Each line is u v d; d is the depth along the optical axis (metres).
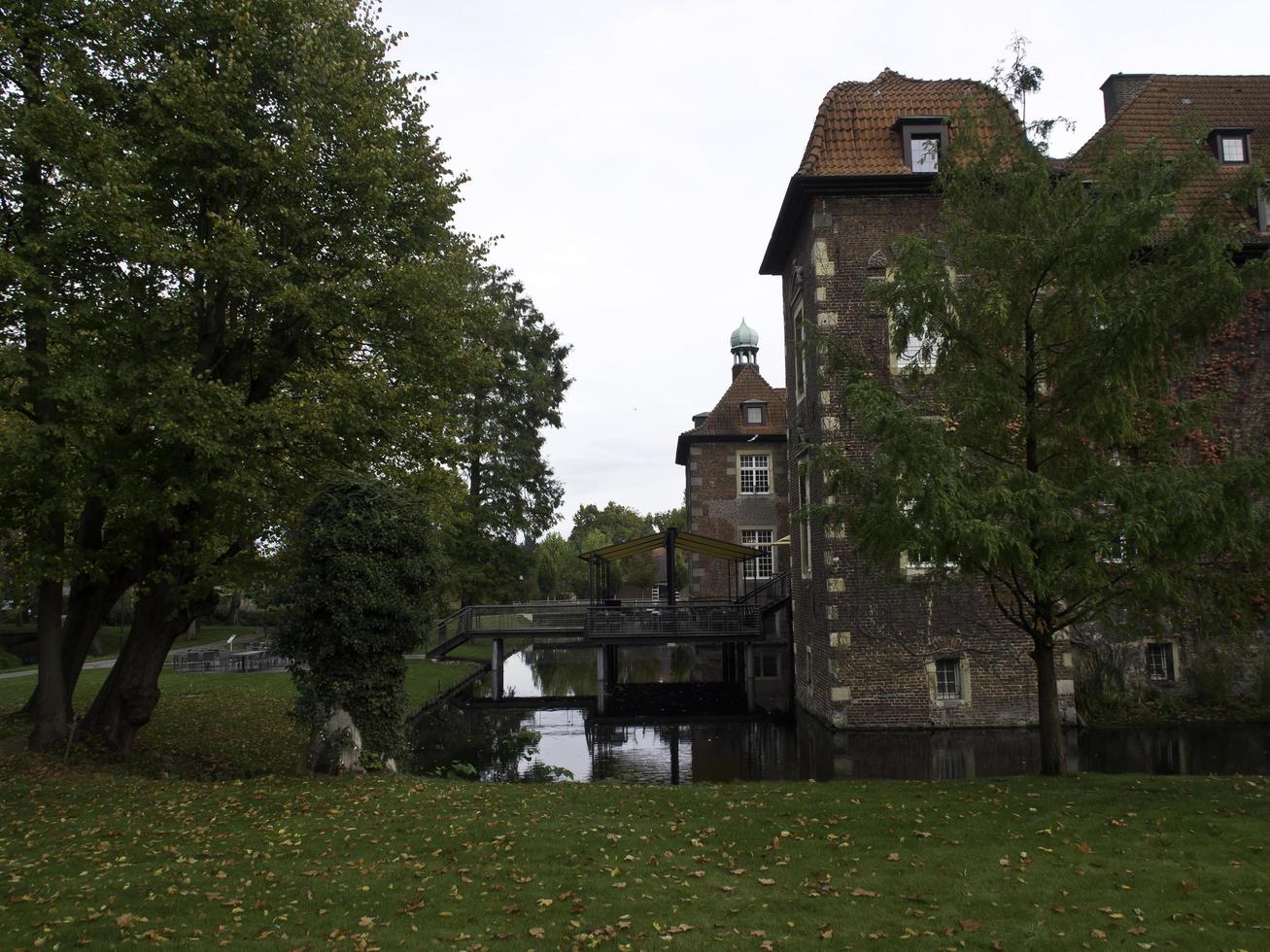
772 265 24.05
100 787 10.55
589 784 11.22
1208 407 9.62
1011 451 10.32
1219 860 7.01
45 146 10.68
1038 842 7.65
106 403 11.10
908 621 17.95
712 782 14.55
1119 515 8.88
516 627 26.92
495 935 5.76
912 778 14.28
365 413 13.59
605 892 6.56
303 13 13.52
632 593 67.12
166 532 13.37
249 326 13.35
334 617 11.37
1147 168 9.65
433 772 15.84
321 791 10.29
